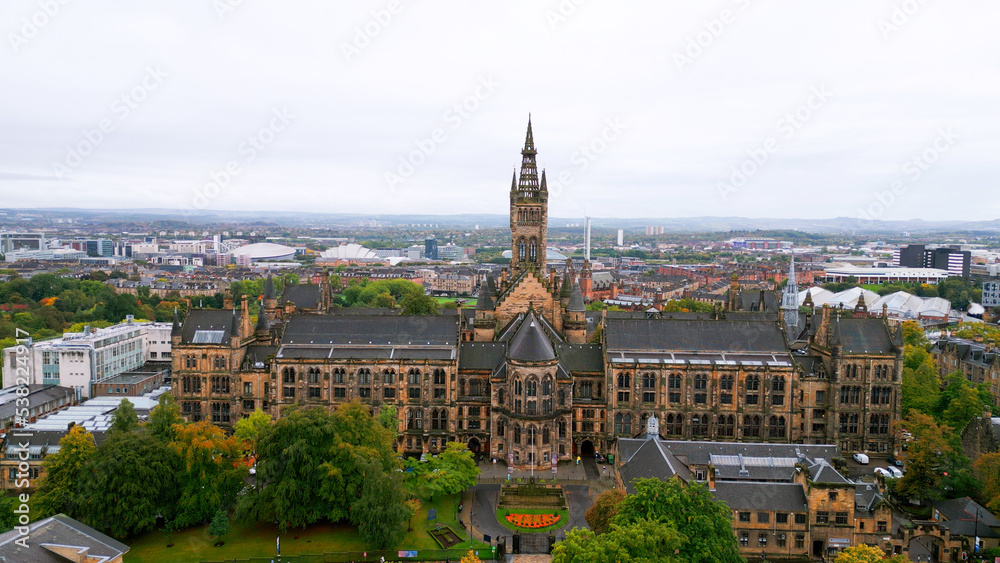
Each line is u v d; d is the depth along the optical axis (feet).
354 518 379.35
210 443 391.04
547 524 405.18
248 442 463.01
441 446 528.63
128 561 359.05
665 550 284.41
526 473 488.02
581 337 600.80
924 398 549.95
